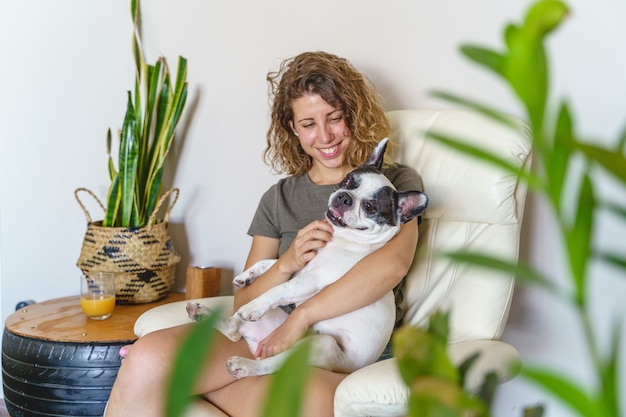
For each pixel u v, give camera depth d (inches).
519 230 78.6
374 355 71.2
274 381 17.2
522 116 86.1
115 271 96.2
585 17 82.5
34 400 85.7
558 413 87.6
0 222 114.3
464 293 77.2
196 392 68.8
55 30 108.7
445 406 18.8
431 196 80.0
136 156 97.8
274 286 74.5
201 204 105.5
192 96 104.1
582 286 17.4
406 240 72.4
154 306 97.9
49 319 92.4
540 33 15.9
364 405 57.4
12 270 114.3
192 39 103.1
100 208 109.6
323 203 82.0
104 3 106.2
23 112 111.6
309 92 78.5
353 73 80.7
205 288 97.2
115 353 83.8
